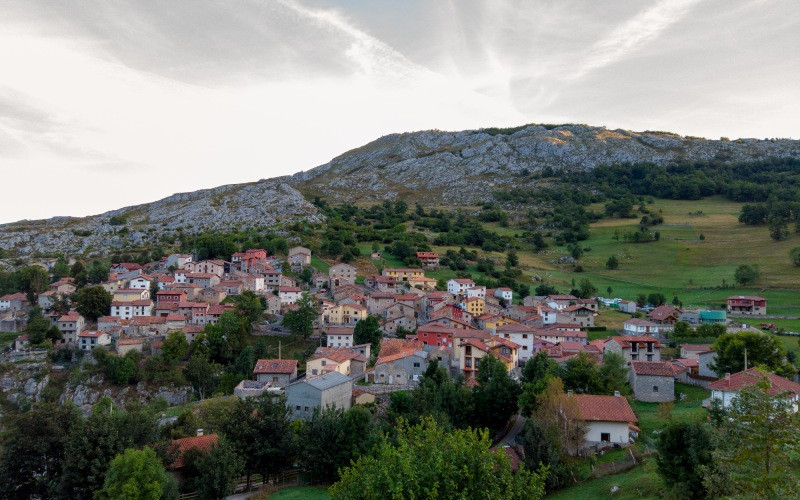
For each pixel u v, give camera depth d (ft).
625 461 214.07
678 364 357.61
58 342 524.52
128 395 447.01
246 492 234.38
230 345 501.56
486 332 426.10
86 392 446.19
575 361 308.81
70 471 206.49
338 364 395.55
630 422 236.22
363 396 336.08
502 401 289.74
